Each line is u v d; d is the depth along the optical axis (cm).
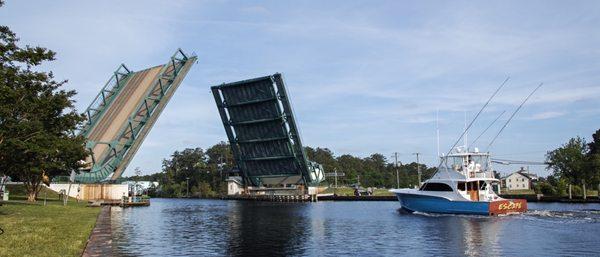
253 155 7838
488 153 4272
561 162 6969
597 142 8238
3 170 3197
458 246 2270
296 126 7056
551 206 5156
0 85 2422
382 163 18862
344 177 14562
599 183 6525
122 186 6631
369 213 4600
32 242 1725
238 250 2120
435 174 4328
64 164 4191
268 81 6588
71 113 3183
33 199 5000
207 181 13100
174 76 6266
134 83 6512
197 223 3519
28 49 2566
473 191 4131
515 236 2588
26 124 2714
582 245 2250
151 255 1934
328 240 2486
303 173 7856
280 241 2444
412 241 2444
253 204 7350
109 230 2427
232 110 7294
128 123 6047
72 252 1582
